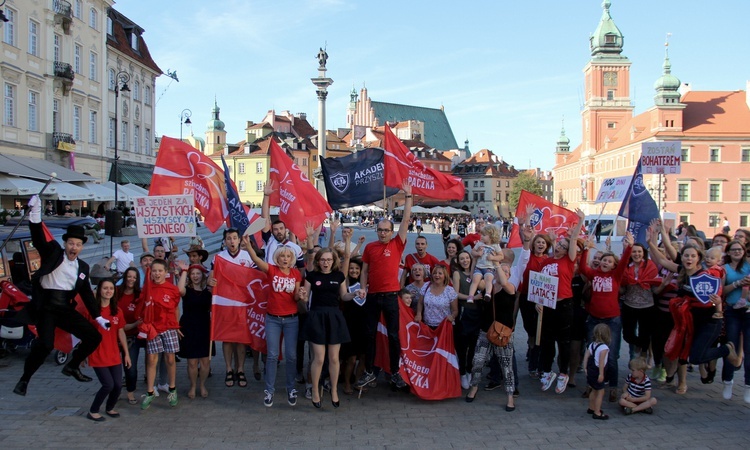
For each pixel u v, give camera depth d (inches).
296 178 416.5
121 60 2017.7
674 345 337.4
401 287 391.2
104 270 468.1
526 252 401.7
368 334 338.3
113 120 1959.9
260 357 436.5
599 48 3973.9
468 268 357.7
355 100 6363.2
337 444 268.5
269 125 4210.1
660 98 3041.3
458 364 347.3
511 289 318.7
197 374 356.8
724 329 346.3
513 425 295.1
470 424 296.2
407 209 344.8
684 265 337.4
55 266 285.9
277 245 382.9
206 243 1307.8
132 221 1494.8
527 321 374.9
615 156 3563.0
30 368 288.7
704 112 3102.9
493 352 327.6
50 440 268.7
